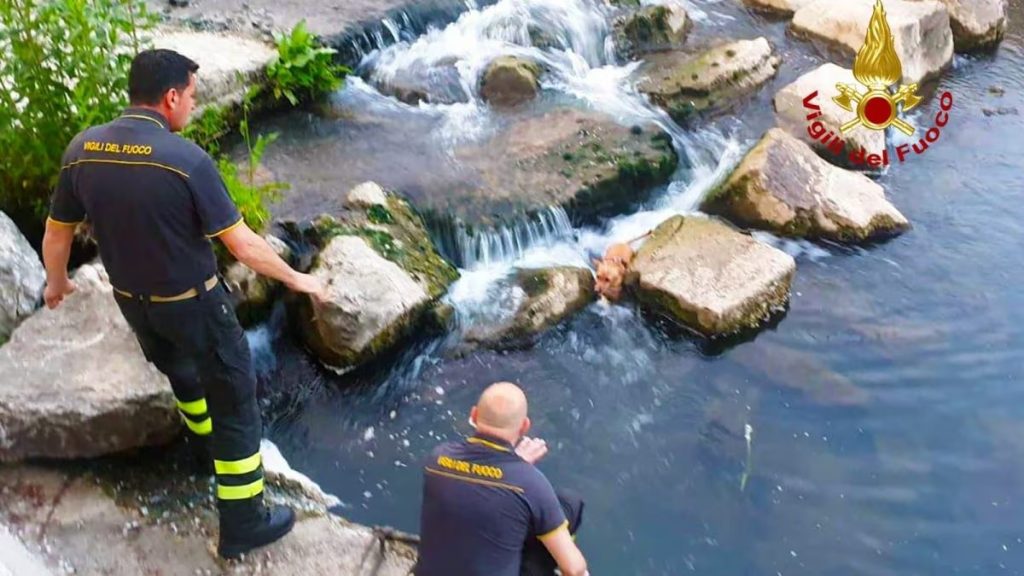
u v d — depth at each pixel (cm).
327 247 550
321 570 397
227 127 669
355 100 729
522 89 750
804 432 519
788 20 933
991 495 487
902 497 485
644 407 530
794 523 471
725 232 616
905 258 647
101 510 416
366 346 527
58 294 386
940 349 574
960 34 922
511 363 550
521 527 324
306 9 785
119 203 325
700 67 805
